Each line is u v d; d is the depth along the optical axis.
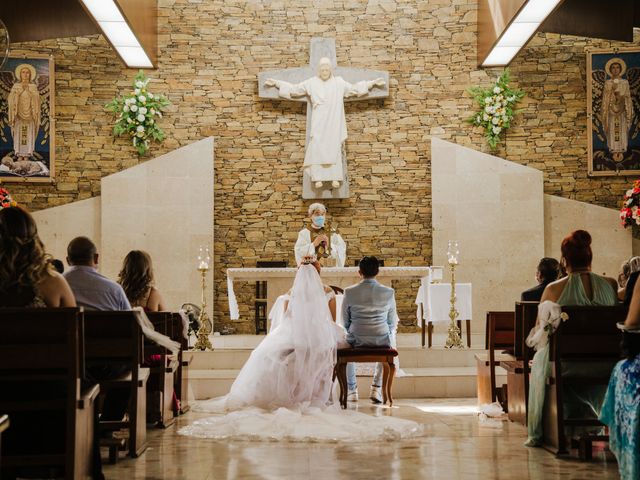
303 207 13.03
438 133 13.10
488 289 12.53
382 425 6.13
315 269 7.20
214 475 4.57
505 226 12.54
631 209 11.75
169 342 5.32
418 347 10.34
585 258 5.47
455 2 13.23
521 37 11.61
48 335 3.86
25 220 3.97
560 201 12.62
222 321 12.84
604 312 5.12
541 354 5.39
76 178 12.78
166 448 5.46
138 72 12.95
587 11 11.90
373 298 7.48
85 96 12.85
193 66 13.09
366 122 13.14
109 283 5.20
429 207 13.05
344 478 4.48
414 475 4.56
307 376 6.93
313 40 12.95
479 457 5.11
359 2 13.23
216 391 8.65
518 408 6.54
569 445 5.39
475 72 13.16
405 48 13.20
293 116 13.12
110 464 4.90
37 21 11.88
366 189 13.08
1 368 3.84
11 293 3.93
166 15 13.10
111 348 5.03
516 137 13.03
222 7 13.18
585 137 12.99
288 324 7.15
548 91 13.05
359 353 7.37
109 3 10.16
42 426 4.00
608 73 12.93
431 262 12.96
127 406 5.74
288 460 5.01
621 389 4.09
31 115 12.66
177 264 12.38
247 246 12.98
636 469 3.91
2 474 4.02
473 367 9.73
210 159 12.52
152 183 12.41
